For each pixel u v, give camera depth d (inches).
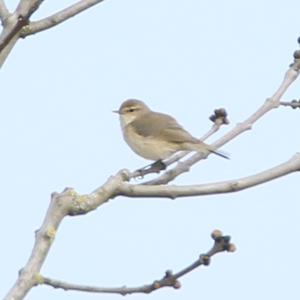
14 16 469.1
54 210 357.4
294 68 524.1
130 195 405.1
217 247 363.6
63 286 366.6
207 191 418.3
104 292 370.6
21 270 331.0
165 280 370.0
